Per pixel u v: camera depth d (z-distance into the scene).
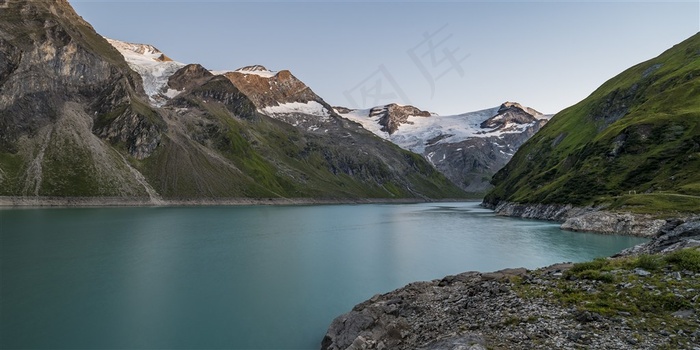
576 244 76.25
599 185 120.81
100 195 183.75
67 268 51.47
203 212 162.38
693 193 90.31
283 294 41.97
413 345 21.28
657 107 143.50
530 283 25.97
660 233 39.81
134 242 74.44
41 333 30.27
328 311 36.69
